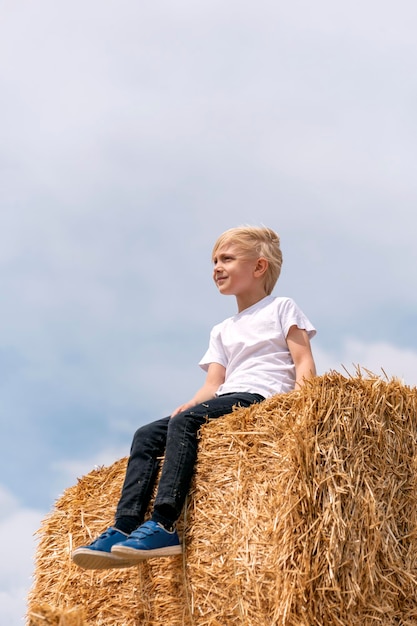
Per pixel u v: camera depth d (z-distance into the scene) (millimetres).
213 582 3736
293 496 3531
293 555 3473
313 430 3621
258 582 3572
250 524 3668
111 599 4137
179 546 3846
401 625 3602
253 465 3744
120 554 3732
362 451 3670
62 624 3057
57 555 4434
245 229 4801
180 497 3863
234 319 4688
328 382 3713
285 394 3785
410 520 3734
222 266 4762
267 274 4781
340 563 3480
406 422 3852
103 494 4359
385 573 3619
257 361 4434
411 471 3793
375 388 3777
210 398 4531
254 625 3559
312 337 4535
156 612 3953
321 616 3428
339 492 3547
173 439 3959
